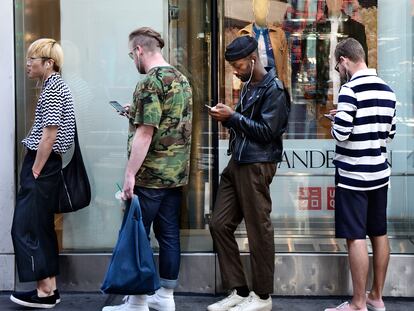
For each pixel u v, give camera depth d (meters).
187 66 5.98
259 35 5.94
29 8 5.96
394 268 5.85
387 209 5.95
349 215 5.14
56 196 5.51
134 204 4.82
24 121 5.96
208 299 5.82
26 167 5.43
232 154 5.32
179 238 5.47
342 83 5.90
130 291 4.79
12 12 5.86
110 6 5.99
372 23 5.88
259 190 5.20
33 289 5.96
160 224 5.29
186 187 5.99
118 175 6.06
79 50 6.01
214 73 5.95
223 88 5.95
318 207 5.96
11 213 5.92
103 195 6.07
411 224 5.93
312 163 5.96
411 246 5.93
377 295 5.43
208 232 5.97
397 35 5.88
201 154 6.00
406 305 5.71
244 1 5.92
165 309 5.32
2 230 5.93
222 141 5.97
